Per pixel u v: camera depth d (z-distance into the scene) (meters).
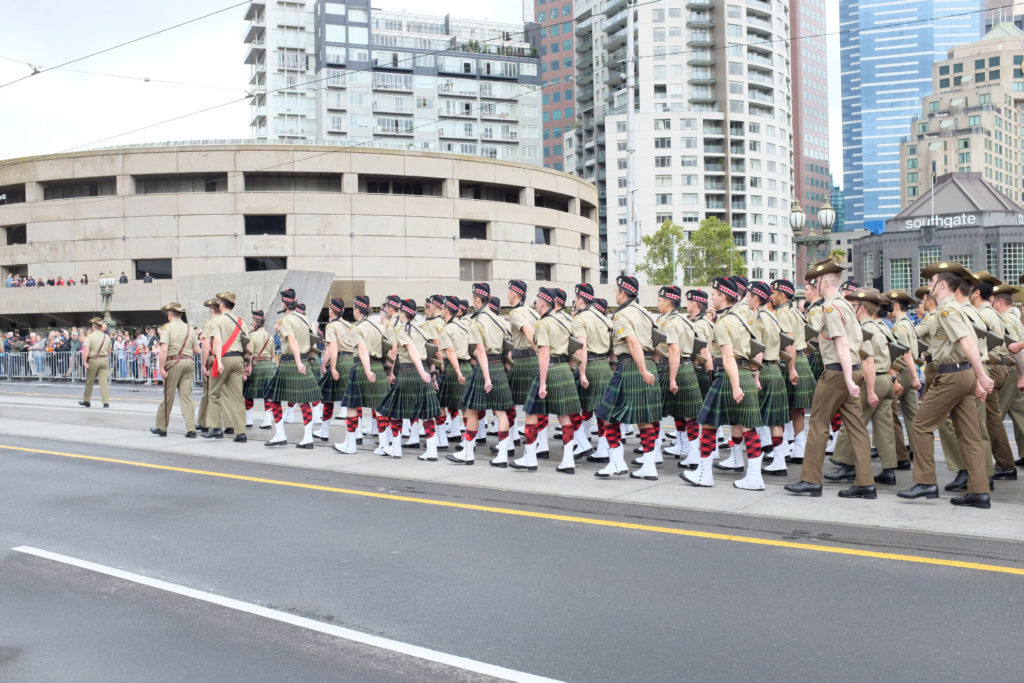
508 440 10.49
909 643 4.32
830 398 7.85
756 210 110.12
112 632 4.70
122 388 27.83
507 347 10.60
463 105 117.50
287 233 47.25
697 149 107.88
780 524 6.88
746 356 8.31
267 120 109.50
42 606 5.16
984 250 93.69
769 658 4.17
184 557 6.22
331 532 6.90
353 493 8.49
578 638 4.50
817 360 11.23
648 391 8.96
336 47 110.88
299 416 16.30
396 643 4.48
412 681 3.99
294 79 110.81
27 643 4.54
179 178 48.38
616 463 9.17
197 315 28.44
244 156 47.09
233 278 27.53
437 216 49.69
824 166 158.25
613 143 107.69
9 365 33.34
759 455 8.37
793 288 10.16
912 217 98.06
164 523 7.30
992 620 4.62
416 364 10.53
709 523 6.97
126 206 47.06
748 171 109.31
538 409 9.59
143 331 34.88
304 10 112.19
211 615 4.96
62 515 7.66
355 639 4.54
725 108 108.12
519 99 120.44
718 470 9.94
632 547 6.28
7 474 9.87
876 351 8.62
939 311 7.22
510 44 121.81
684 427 11.17
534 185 54.16
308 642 4.52
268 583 5.56
